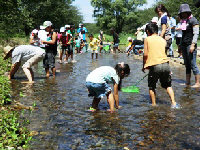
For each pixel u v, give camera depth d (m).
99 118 4.22
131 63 12.09
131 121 4.06
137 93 6.04
